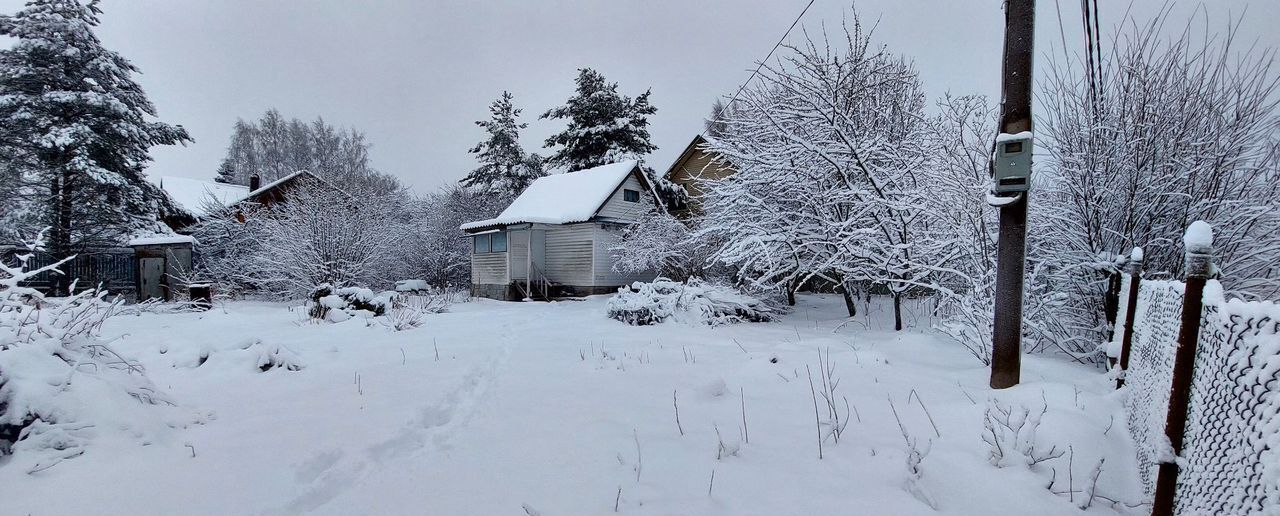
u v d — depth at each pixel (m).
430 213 27.08
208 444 3.60
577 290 19.97
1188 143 5.53
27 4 15.92
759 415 4.09
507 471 3.14
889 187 8.83
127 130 16.50
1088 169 5.74
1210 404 2.10
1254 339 1.80
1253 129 5.56
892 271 8.23
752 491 2.83
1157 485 2.36
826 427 3.77
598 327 9.95
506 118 35.31
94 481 2.96
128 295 16.73
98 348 4.20
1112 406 3.70
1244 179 5.62
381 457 3.50
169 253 17.52
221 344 7.17
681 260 15.15
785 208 10.07
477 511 2.67
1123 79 5.76
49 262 15.62
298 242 17.06
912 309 10.62
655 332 8.99
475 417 4.23
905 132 10.30
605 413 4.22
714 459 3.26
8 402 3.23
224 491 2.92
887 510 2.61
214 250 19.97
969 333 5.72
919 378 4.96
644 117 32.88
